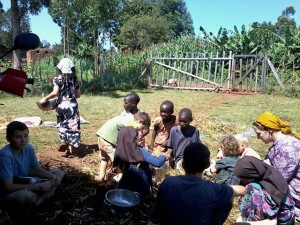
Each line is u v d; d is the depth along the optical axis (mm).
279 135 3611
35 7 21047
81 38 26922
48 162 5473
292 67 17531
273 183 2887
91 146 6656
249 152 4223
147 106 11453
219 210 2535
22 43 2199
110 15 18531
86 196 4293
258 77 15805
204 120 8844
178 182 2576
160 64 17047
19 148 3768
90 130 7977
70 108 5715
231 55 15711
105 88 15719
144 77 17312
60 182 4309
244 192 2912
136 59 21406
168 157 5266
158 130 5676
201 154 2596
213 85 16484
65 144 5883
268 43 20297
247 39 19062
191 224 2484
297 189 3527
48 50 33969
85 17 18547
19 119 8375
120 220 3650
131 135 4035
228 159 4203
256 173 2896
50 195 4004
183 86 17188
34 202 3820
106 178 4832
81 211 3904
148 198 4246
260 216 2949
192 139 5121
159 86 16969
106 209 3977
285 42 17984
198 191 2521
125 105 5066
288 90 14273
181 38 24297
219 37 21094
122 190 3789
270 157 3609
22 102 11391
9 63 16062
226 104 12164
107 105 11141
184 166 2668
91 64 20641
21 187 3705
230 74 15656
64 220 3748
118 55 21844
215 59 16062
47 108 5781
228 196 2566
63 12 23016
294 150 3457
